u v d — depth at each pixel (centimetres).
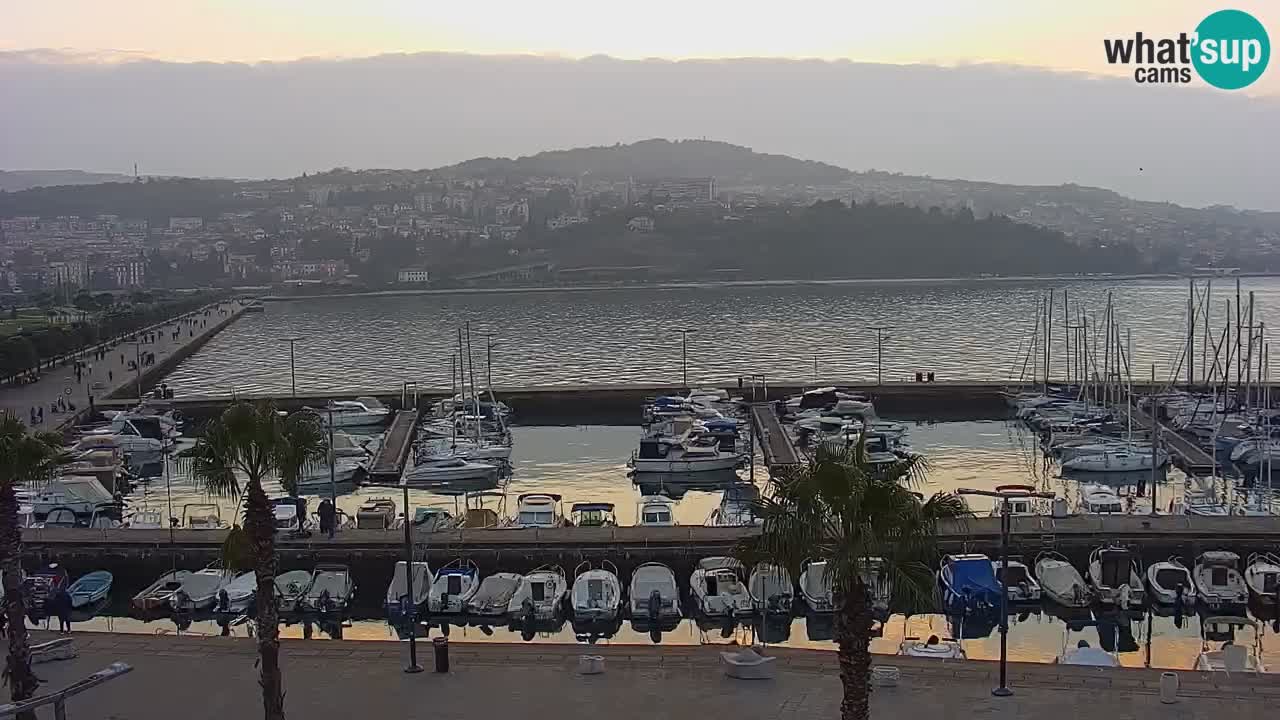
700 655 4191
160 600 5769
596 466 9738
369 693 3884
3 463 3466
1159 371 15150
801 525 2559
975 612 5584
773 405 11744
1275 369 15512
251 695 3894
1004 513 3888
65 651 4256
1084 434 10038
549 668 4094
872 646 5262
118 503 8044
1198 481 8588
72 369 14950
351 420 11338
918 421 11731
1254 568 5838
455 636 5522
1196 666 4866
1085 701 3700
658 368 16250
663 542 6312
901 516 2553
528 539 6381
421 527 6744
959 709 3644
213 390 14475
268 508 3297
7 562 3572
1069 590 5647
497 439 10200
